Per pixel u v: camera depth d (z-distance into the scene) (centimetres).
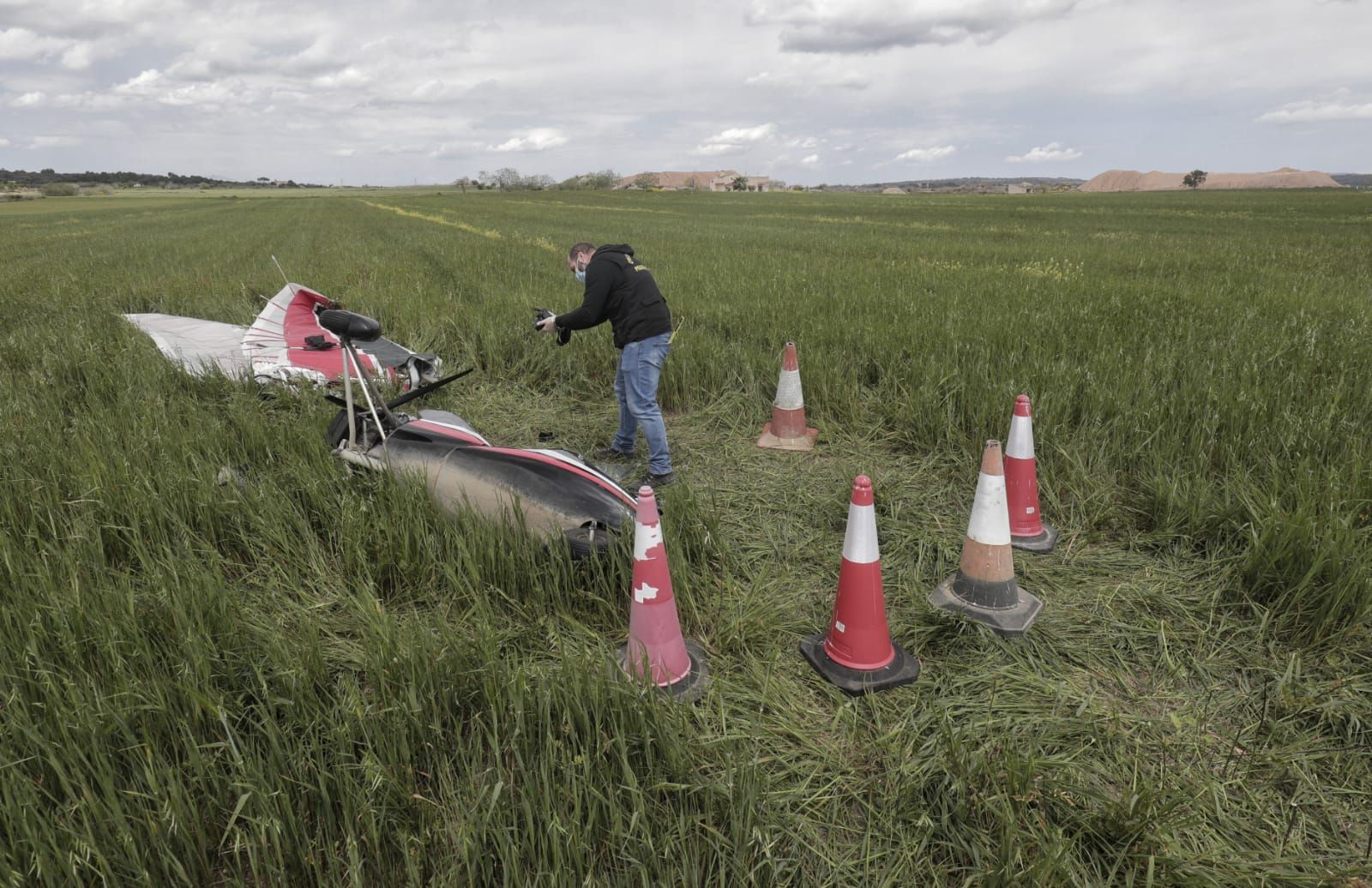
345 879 188
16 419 486
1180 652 294
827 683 281
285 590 321
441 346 795
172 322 823
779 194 11962
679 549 338
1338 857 205
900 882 199
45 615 265
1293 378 536
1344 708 254
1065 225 3316
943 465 486
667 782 217
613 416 617
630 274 455
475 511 351
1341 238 2239
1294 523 321
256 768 204
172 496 359
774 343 749
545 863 187
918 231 2831
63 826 182
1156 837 202
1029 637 306
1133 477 442
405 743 216
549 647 291
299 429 459
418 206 6956
